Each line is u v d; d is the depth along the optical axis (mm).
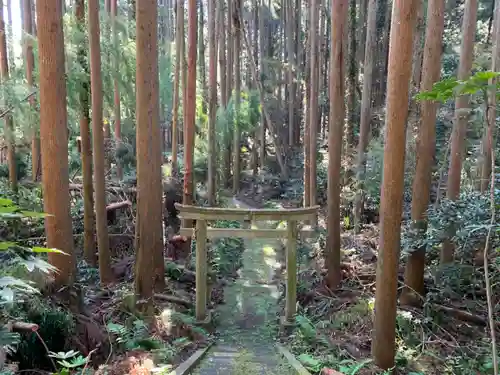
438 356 4898
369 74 9422
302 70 18000
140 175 5797
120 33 7719
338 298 6539
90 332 4566
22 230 7434
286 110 19641
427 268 6801
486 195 5137
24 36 7191
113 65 7258
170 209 10375
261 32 18172
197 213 5520
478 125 6660
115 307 5652
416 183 5840
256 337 5426
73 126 7707
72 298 4734
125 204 9391
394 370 4461
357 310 5863
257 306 6559
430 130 5691
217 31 12984
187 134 8406
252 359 4367
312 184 9359
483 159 6777
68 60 6480
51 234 4664
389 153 4070
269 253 9656
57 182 4605
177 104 11695
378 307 4387
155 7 5504
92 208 7348
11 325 3312
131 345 4598
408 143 7504
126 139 12273
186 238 8422
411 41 3875
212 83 10875
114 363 4160
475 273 5824
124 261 7965
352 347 5008
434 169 9039
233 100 14227
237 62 14234
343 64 6512
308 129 9898
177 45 11430
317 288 7039
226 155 15531
